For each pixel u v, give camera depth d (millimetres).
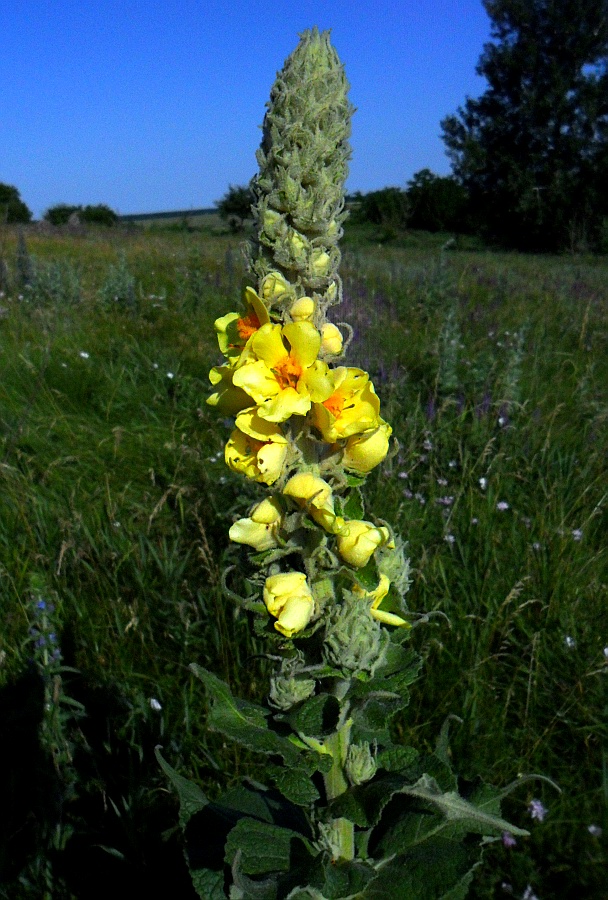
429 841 1805
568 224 34281
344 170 1651
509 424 5102
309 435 1590
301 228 1627
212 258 13297
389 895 1734
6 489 4324
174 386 6168
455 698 3006
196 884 1872
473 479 4559
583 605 3467
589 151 36375
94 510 4184
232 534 1605
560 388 6031
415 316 8523
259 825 1850
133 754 2809
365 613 1604
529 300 9961
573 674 3131
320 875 1635
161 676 3111
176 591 3490
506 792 2004
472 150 38281
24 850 2531
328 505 1539
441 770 1856
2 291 9102
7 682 2914
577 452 4875
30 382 5891
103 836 2580
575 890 2387
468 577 3617
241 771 2777
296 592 1568
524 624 3318
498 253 27484
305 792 1639
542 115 36875
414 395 5859
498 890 2422
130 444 5184
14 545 3844
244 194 32562
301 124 1593
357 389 1560
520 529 4043
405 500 4324
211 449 5145
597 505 3973
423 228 39781
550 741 2883
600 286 12008
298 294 1644
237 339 1763
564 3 37094
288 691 1699
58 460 4547
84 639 3242
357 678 1654
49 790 2525
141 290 9211
